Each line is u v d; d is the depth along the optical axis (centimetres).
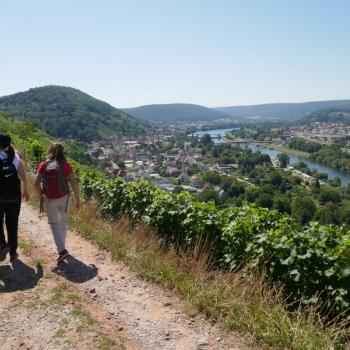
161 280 627
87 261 727
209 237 727
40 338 448
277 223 701
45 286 587
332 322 504
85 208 1066
